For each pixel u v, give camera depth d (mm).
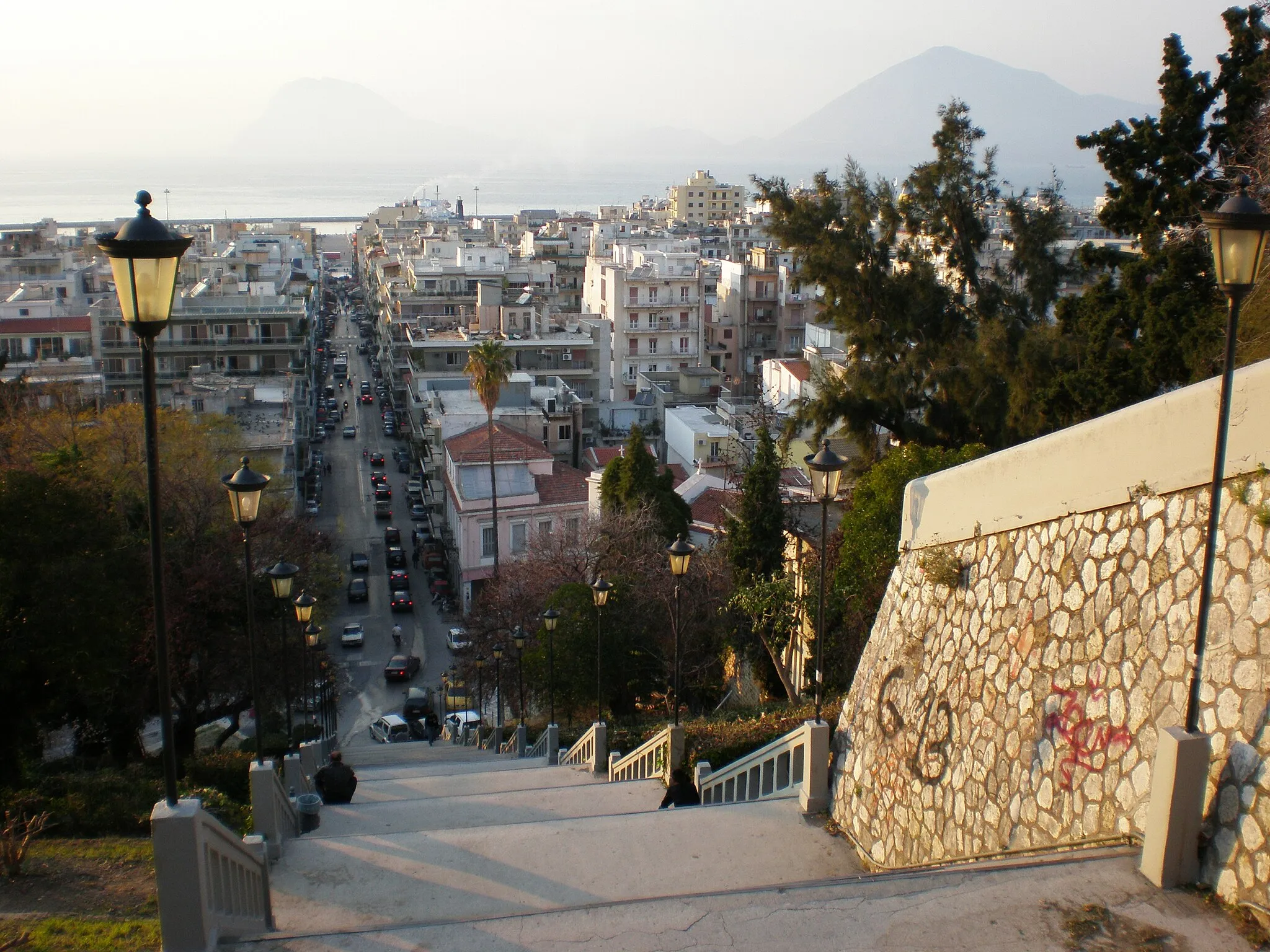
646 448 37250
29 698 18109
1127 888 6609
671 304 88062
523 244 147500
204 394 63906
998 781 8945
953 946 6078
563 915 6684
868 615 18734
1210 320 19125
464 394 68938
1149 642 7801
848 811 11016
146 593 21141
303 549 33438
